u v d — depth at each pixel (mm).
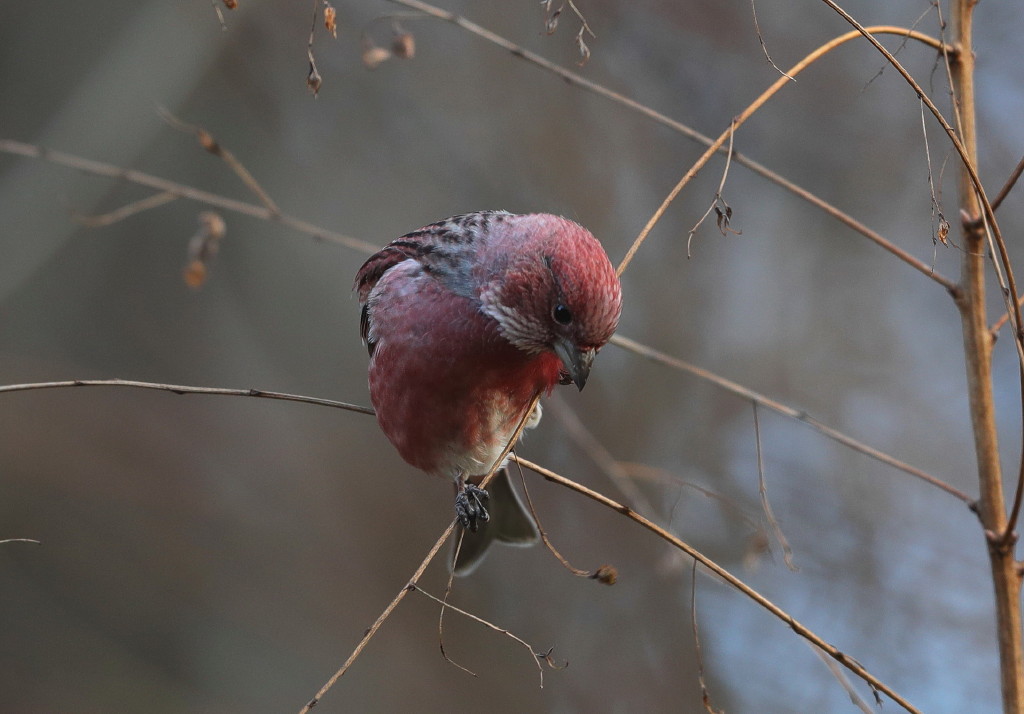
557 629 12938
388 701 12586
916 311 14266
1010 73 13703
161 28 12469
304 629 13031
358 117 14141
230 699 12695
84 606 12836
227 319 14070
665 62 14117
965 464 13422
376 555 13445
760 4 14031
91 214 13484
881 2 13766
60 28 13484
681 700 12328
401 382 6641
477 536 8219
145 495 13188
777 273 14375
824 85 13914
